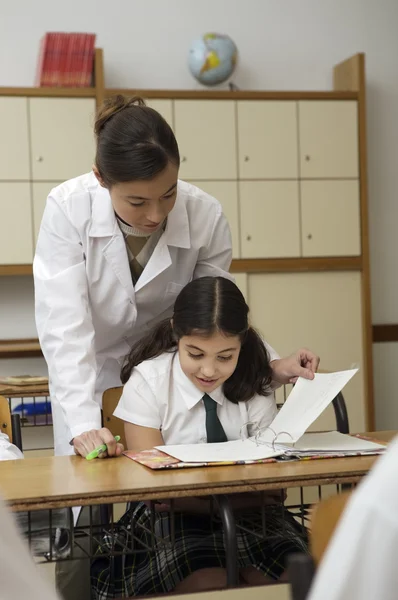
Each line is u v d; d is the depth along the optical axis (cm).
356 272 483
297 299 476
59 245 217
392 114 523
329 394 176
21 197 444
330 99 475
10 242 444
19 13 476
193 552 174
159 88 495
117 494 140
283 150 471
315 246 476
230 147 466
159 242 224
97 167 188
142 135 178
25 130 443
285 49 509
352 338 482
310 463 161
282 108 471
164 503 179
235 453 168
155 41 493
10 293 481
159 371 199
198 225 232
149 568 176
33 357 464
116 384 243
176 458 165
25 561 53
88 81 451
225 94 464
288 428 175
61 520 154
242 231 468
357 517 55
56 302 210
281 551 175
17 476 154
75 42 447
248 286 470
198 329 187
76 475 153
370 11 518
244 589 137
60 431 220
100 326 235
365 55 518
